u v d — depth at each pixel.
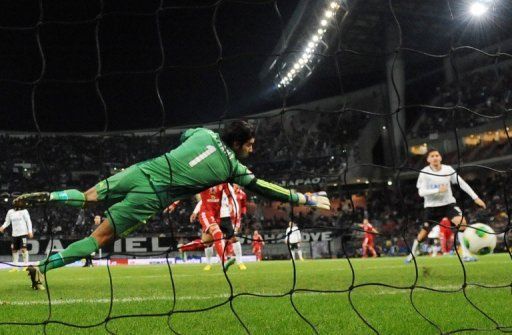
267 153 35.50
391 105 32.47
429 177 10.03
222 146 4.86
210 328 3.54
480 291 5.35
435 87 34.31
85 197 4.89
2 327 3.63
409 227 29.39
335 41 30.36
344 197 32.53
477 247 8.34
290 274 8.47
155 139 34.47
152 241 26.77
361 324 3.57
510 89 29.28
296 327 3.51
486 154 29.23
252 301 4.97
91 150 35.41
